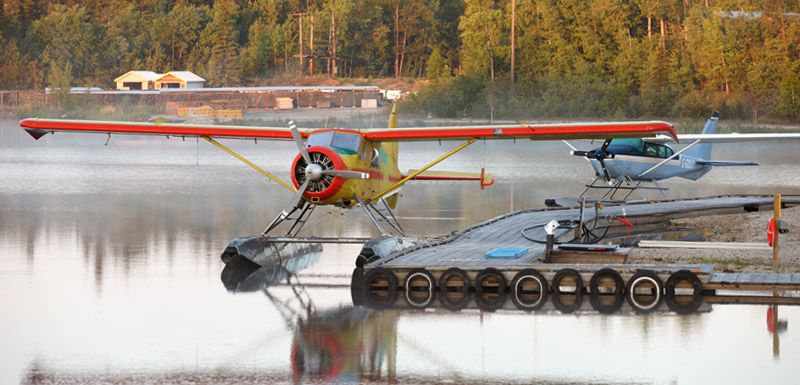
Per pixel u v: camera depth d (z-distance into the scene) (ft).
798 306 117.39
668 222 193.98
